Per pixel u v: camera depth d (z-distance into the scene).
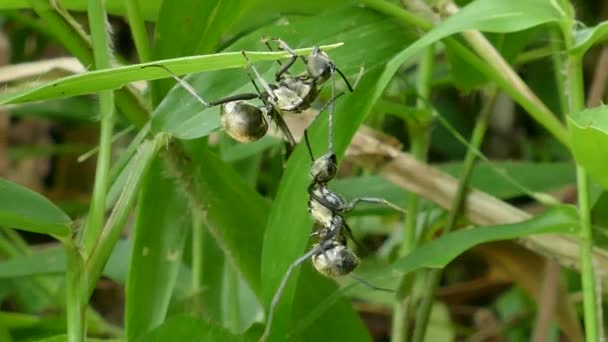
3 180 0.10
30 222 0.10
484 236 0.12
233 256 0.13
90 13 0.11
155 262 0.12
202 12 0.12
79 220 0.11
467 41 0.13
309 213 0.11
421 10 0.13
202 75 0.11
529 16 0.11
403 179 0.14
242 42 0.12
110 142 0.11
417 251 0.12
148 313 0.12
